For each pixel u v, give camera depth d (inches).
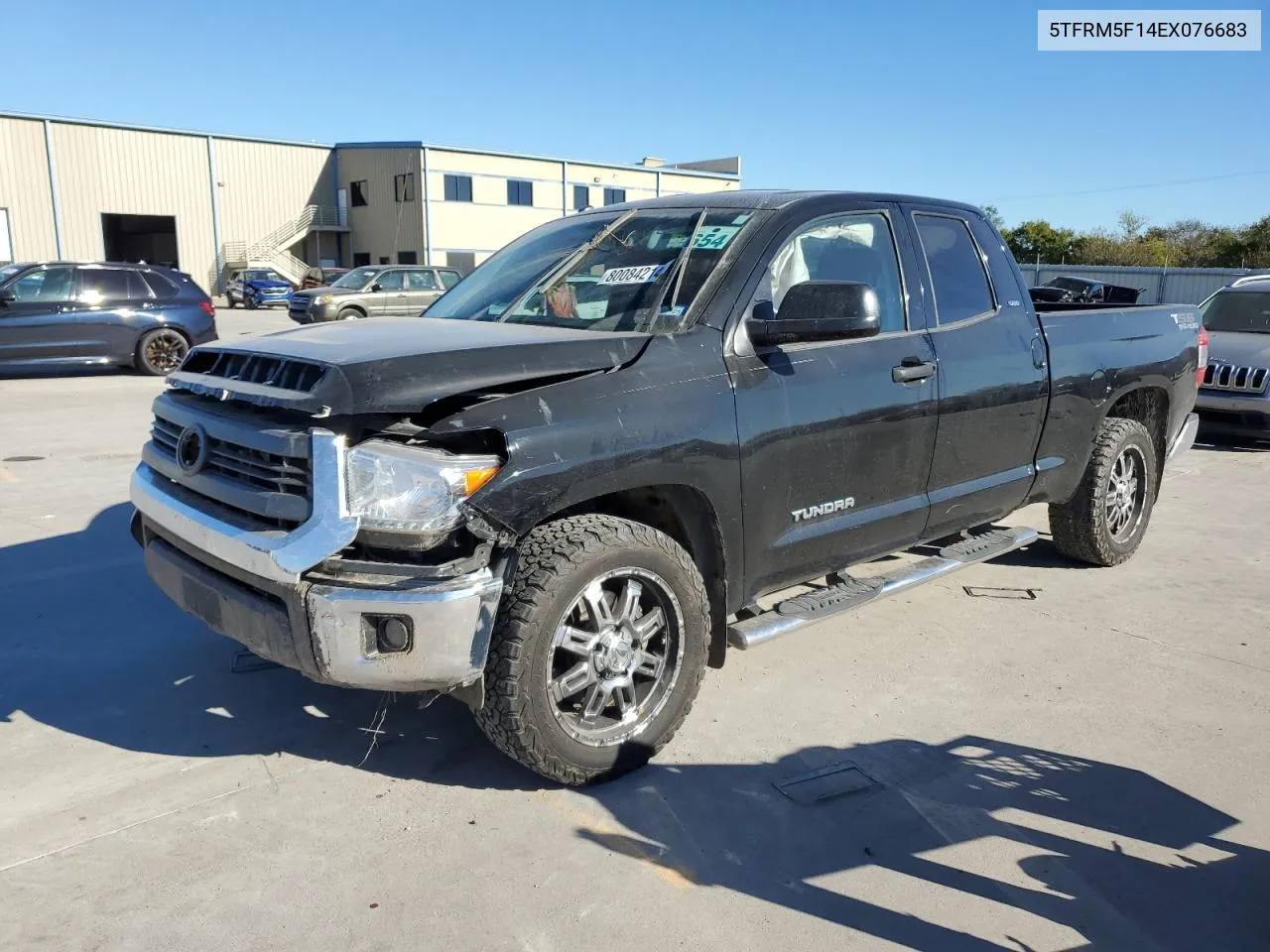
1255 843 120.4
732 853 116.5
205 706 152.3
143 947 98.8
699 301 142.8
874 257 168.9
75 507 264.8
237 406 129.0
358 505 113.2
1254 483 333.4
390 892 108.1
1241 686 165.5
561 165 2078.0
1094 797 130.0
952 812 126.0
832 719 151.4
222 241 1958.7
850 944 101.0
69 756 136.4
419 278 918.4
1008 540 199.3
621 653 129.7
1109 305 239.9
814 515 153.6
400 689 115.8
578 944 100.3
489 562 117.9
